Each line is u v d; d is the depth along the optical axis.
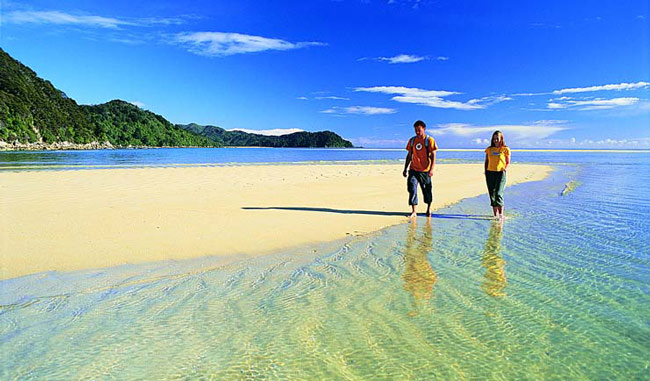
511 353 2.96
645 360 2.85
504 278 4.66
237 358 2.90
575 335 3.23
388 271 4.93
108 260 5.20
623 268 5.00
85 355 2.92
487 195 12.30
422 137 8.57
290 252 5.82
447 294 4.14
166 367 2.77
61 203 9.30
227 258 5.45
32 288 4.20
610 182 16.66
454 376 2.67
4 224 7.01
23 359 2.84
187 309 3.75
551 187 14.85
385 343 3.12
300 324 3.45
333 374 2.70
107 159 38.12
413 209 8.69
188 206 9.23
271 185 14.05
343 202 10.46
